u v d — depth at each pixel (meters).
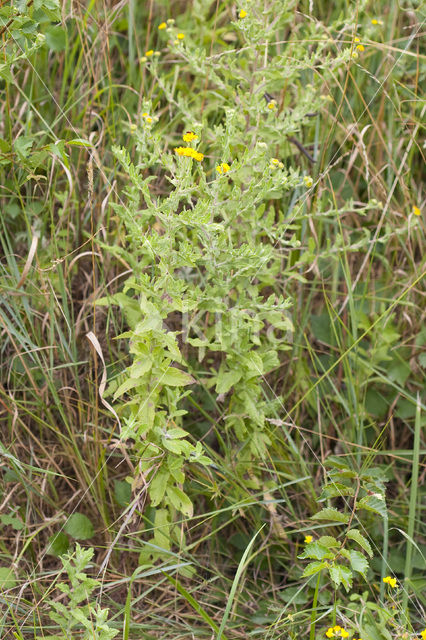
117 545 2.13
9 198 2.38
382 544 2.21
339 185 2.52
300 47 2.29
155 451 1.89
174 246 2.06
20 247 2.39
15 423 2.13
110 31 2.53
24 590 2.03
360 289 2.48
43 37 1.88
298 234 2.40
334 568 1.72
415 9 2.45
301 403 2.33
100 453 2.13
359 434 2.20
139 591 2.07
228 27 2.54
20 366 2.25
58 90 2.49
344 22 2.26
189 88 2.64
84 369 2.29
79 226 2.32
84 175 2.37
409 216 2.29
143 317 2.09
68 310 2.23
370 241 2.23
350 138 2.38
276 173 1.92
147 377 1.88
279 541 2.17
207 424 2.27
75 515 2.11
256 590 2.16
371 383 2.40
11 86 2.39
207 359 2.29
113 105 2.36
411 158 2.46
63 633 1.86
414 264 2.40
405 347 2.45
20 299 2.24
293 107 2.50
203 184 1.89
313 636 1.78
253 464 2.13
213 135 2.25
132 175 1.87
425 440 2.42
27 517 2.12
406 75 2.54
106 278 2.32
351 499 2.17
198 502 2.23
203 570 2.17
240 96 2.12
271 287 2.37
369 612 1.89
